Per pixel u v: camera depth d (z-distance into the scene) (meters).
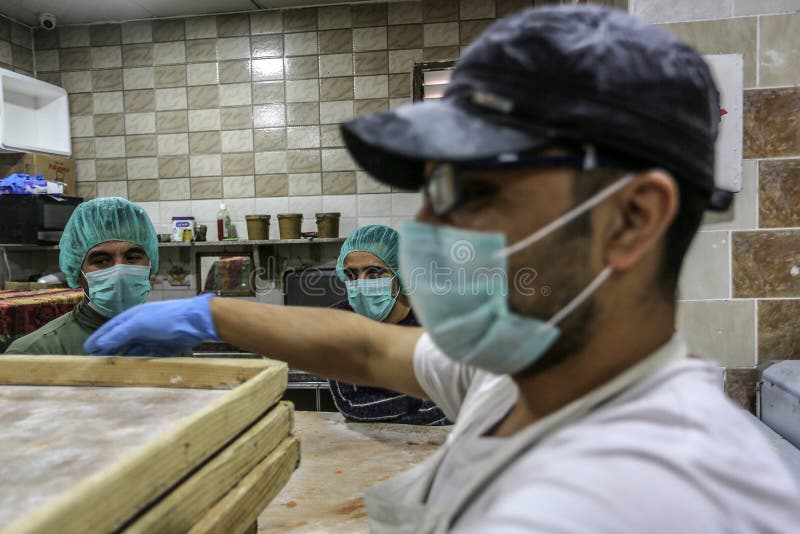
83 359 0.72
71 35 3.60
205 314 0.77
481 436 0.51
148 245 1.60
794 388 1.53
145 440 0.52
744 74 1.73
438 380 0.67
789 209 1.75
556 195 0.38
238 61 3.51
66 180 3.56
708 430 0.32
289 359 0.75
